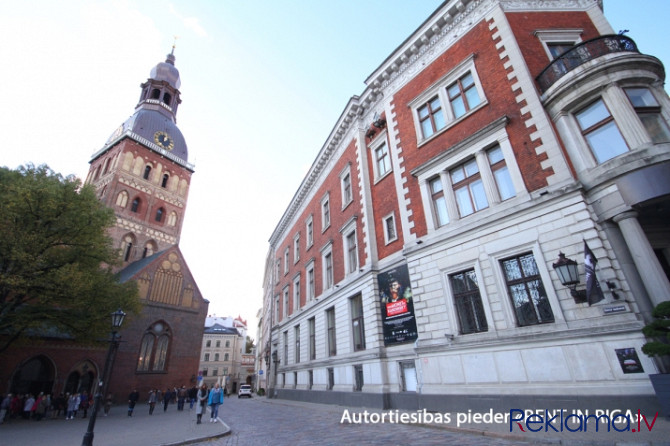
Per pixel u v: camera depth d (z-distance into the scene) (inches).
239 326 3890.3
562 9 541.3
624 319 326.0
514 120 467.2
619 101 385.7
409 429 366.0
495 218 448.8
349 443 311.9
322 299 881.5
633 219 350.6
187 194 2142.0
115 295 896.9
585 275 356.8
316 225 1044.5
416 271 540.1
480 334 431.5
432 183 565.0
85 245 806.5
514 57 491.2
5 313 724.0
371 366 612.4
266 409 825.5
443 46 613.3
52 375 1098.1
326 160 1009.5
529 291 405.1
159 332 1449.3
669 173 342.6
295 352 1091.9
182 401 1073.5
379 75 724.7
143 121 2059.5
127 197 1801.2
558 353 359.9
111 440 438.9
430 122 601.9
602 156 393.7
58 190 789.9
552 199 401.4
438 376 470.0
